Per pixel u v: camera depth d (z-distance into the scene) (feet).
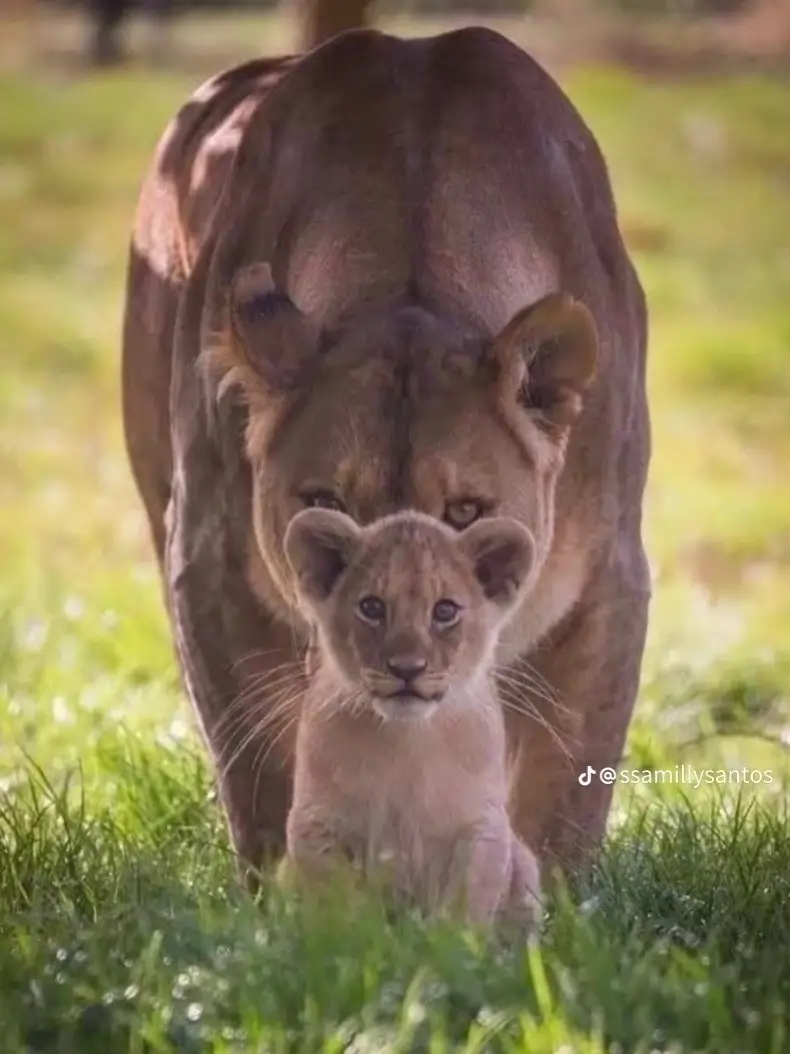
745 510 81.82
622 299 33.71
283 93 33.71
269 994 26.73
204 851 35.14
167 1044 26.11
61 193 151.74
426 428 28.58
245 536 31.65
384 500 28.48
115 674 51.08
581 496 32.01
